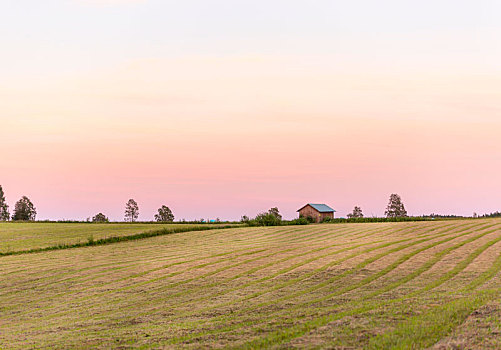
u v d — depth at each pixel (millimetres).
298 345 13719
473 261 35438
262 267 39188
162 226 80062
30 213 155375
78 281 37594
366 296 26062
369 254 41781
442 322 15234
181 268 40906
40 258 49844
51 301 31297
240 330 16969
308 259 41375
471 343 12922
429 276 31422
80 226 82125
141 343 16875
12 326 24734
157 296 31141
